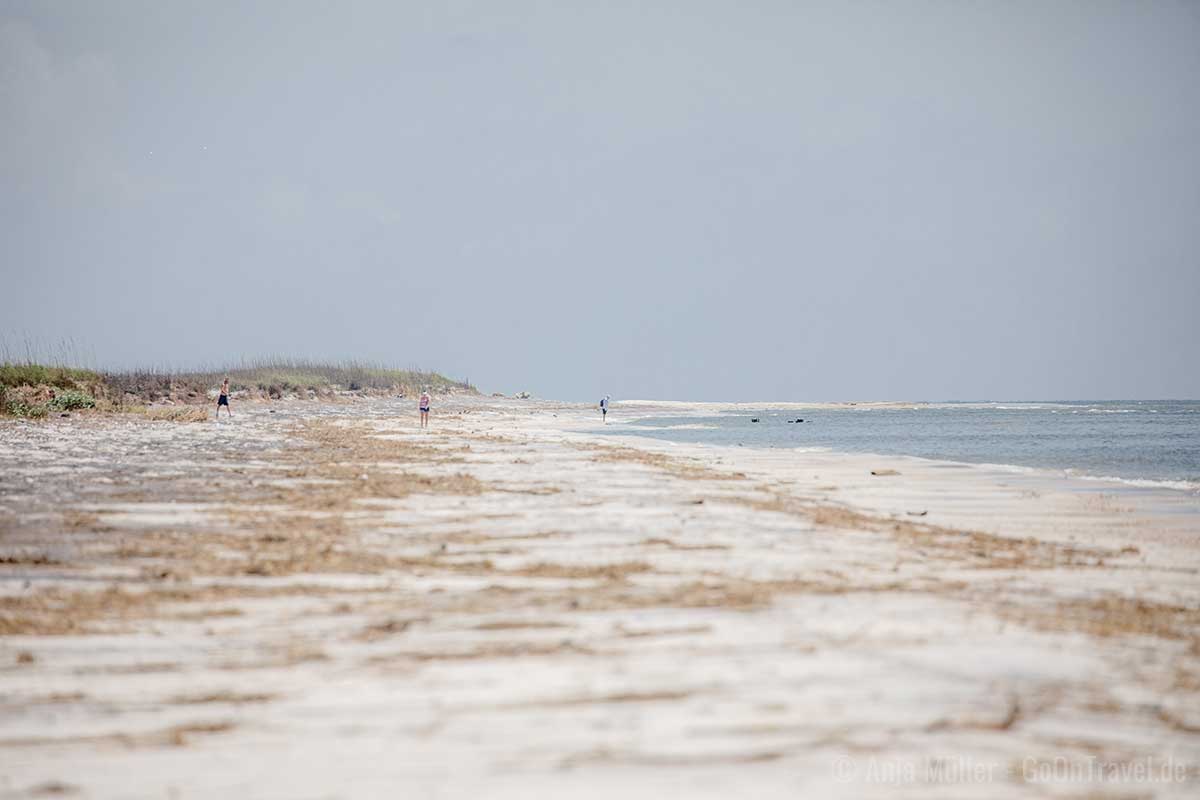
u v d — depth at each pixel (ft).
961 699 50.06
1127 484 180.65
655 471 185.57
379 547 99.09
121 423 341.00
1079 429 445.37
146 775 40.52
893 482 181.88
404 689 51.70
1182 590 83.87
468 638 62.64
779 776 40.09
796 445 308.81
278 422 382.22
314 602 73.92
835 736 44.65
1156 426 479.00
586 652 59.00
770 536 108.06
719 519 120.47
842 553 98.17
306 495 141.08
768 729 45.47
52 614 69.46
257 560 90.79
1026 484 180.04
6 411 355.15
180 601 74.13
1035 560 98.22
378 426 368.89
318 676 54.29
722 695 50.37
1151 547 108.37
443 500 138.00
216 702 49.93
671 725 45.93
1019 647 60.59
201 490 144.56
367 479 164.76
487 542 102.94
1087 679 54.03
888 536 111.24
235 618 68.64
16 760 42.34
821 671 54.70
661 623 66.64
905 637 62.69
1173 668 56.80
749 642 61.31
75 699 50.62
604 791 38.63
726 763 41.42
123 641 62.08
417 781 39.68
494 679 53.36
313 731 45.60
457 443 270.67
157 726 46.50
